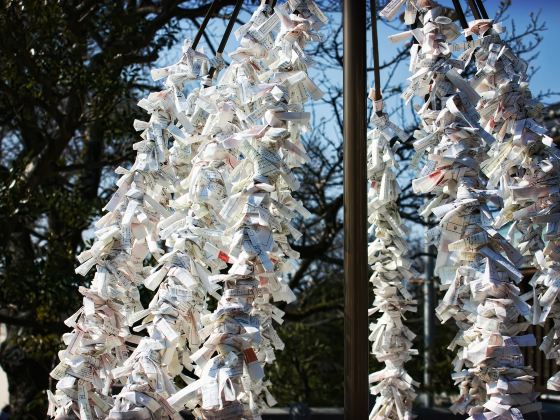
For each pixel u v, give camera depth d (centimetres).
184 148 156
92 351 131
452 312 137
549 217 133
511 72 139
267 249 115
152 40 476
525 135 136
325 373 695
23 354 488
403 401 177
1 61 389
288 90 126
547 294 133
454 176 125
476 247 121
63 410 130
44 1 382
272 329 150
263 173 118
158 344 122
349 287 119
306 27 127
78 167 465
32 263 412
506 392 116
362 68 124
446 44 132
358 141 122
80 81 397
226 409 110
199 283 133
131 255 140
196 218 135
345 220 121
